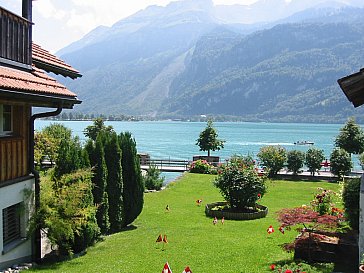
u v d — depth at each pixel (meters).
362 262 7.30
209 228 13.86
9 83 7.65
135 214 13.98
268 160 29.16
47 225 9.60
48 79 10.32
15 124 9.42
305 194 21.52
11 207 9.32
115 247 11.18
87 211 10.05
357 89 8.91
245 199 16.50
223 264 9.66
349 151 31.14
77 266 9.39
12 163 9.05
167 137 101.69
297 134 118.00
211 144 35.34
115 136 13.07
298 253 9.91
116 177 12.98
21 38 9.43
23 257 9.49
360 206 8.34
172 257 10.21
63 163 10.30
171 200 19.58
